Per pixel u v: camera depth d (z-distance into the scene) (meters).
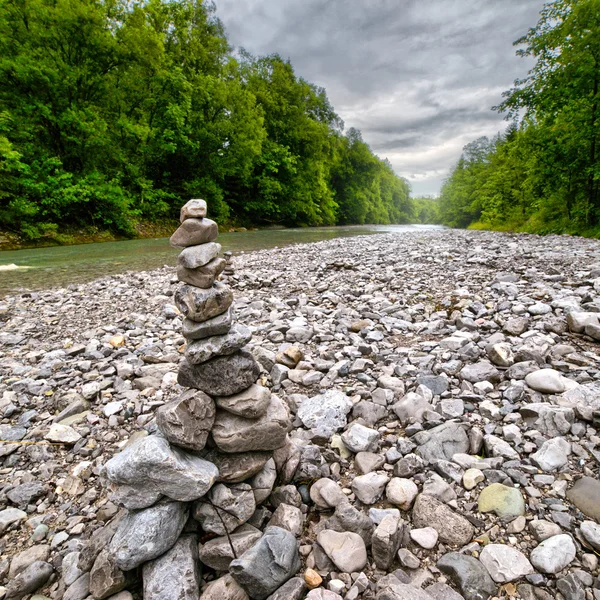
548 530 0.70
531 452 0.92
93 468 1.00
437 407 1.14
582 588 0.60
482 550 0.68
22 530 0.84
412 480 0.86
